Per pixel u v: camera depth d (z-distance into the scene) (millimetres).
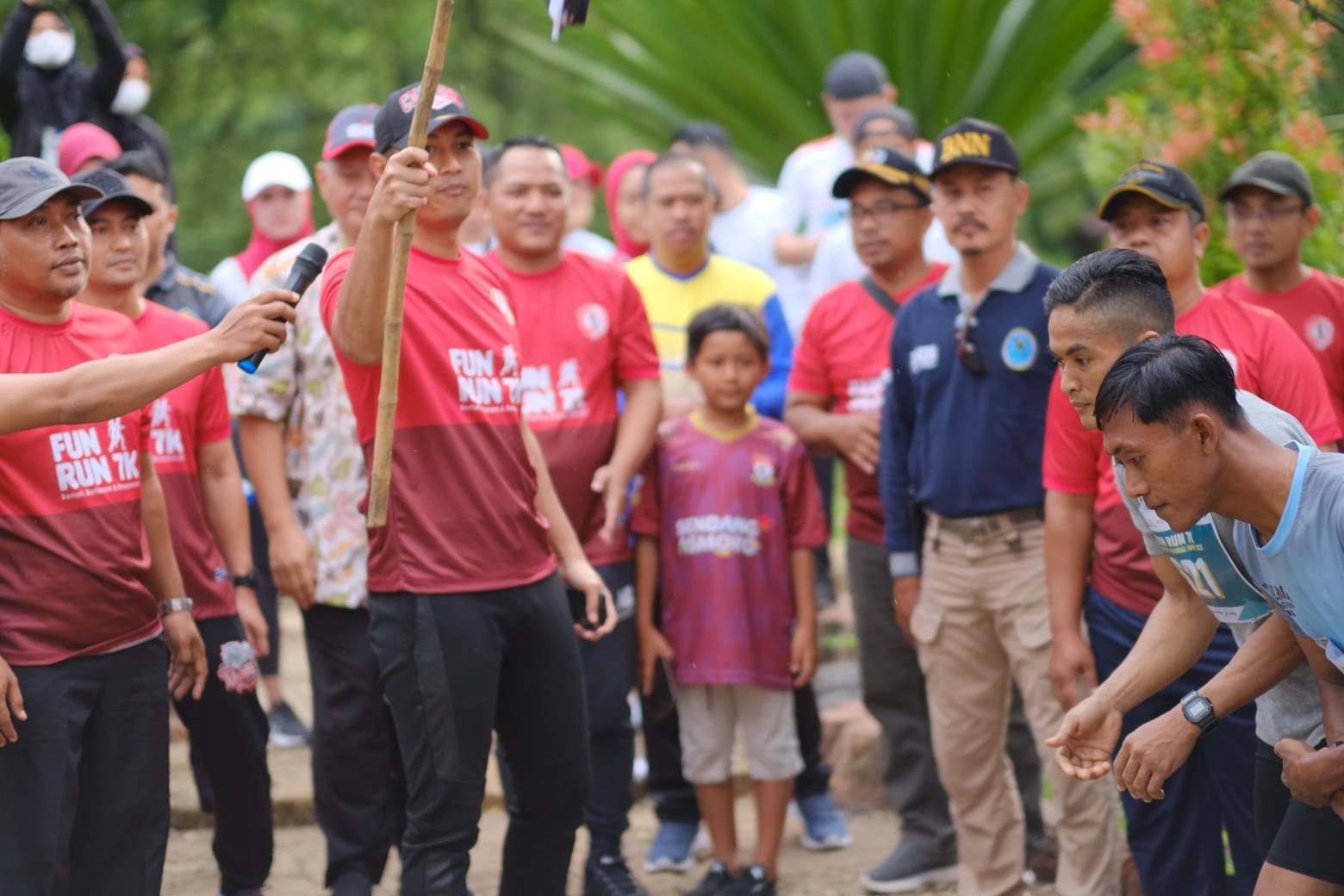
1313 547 4355
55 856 5461
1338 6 7020
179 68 20484
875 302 8000
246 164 21422
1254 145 7699
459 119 5668
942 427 7020
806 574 7871
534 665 5898
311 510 6934
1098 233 20688
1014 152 6934
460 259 5949
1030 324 6844
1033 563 6855
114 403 4953
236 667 6738
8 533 5453
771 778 7660
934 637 7105
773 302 8727
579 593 6406
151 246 7863
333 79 21938
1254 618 5004
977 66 16297
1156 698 6148
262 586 9672
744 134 17203
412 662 5637
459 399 5691
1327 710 4723
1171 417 4270
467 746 5672
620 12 17547
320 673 6938
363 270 5223
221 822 6898
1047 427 6504
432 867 5719
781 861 8219
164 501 6320
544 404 7410
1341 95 7863
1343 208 7531
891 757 7828
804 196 11633
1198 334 6148
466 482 5672
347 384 5719
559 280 7531
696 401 8336
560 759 5984
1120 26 15539
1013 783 7551
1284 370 6031
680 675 7660
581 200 12016
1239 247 7199
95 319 5875
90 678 5602
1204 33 7672
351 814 6895
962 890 7180
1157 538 5012
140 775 5777
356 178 7320
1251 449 4363
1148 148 8109
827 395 8211
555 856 6160
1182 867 6133
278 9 21359
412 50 23594
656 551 7832
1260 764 5289
